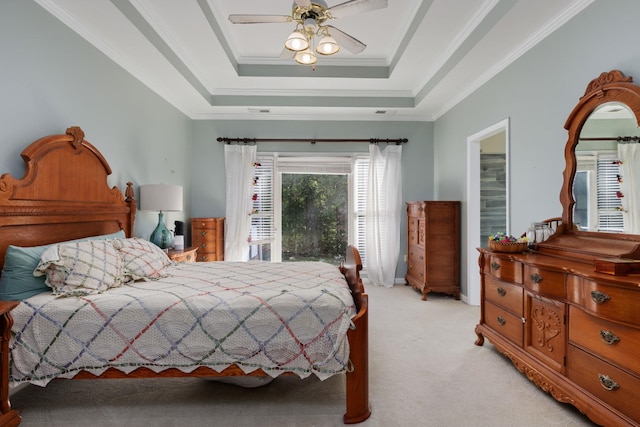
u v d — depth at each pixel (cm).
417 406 194
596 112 213
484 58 312
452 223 429
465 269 415
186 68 366
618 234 197
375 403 198
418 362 251
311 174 534
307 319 182
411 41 324
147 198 338
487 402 199
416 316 360
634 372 148
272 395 206
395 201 509
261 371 185
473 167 397
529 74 281
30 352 173
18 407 192
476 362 251
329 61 411
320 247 535
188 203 493
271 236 520
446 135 470
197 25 298
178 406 194
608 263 162
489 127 347
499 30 262
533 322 217
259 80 425
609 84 199
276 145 516
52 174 228
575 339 182
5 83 200
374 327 327
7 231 196
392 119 517
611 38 204
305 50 239
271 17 233
